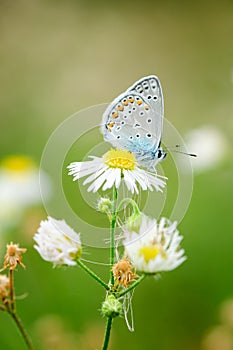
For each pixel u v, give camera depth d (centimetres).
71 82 81
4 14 90
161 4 98
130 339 36
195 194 45
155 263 25
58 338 34
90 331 35
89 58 87
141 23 96
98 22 94
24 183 41
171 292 37
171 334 36
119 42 92
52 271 38
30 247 38
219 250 40
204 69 84
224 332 35
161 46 91
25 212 40
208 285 38
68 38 89
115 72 86
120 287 25
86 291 37
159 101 26
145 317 37
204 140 43
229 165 43
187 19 97
